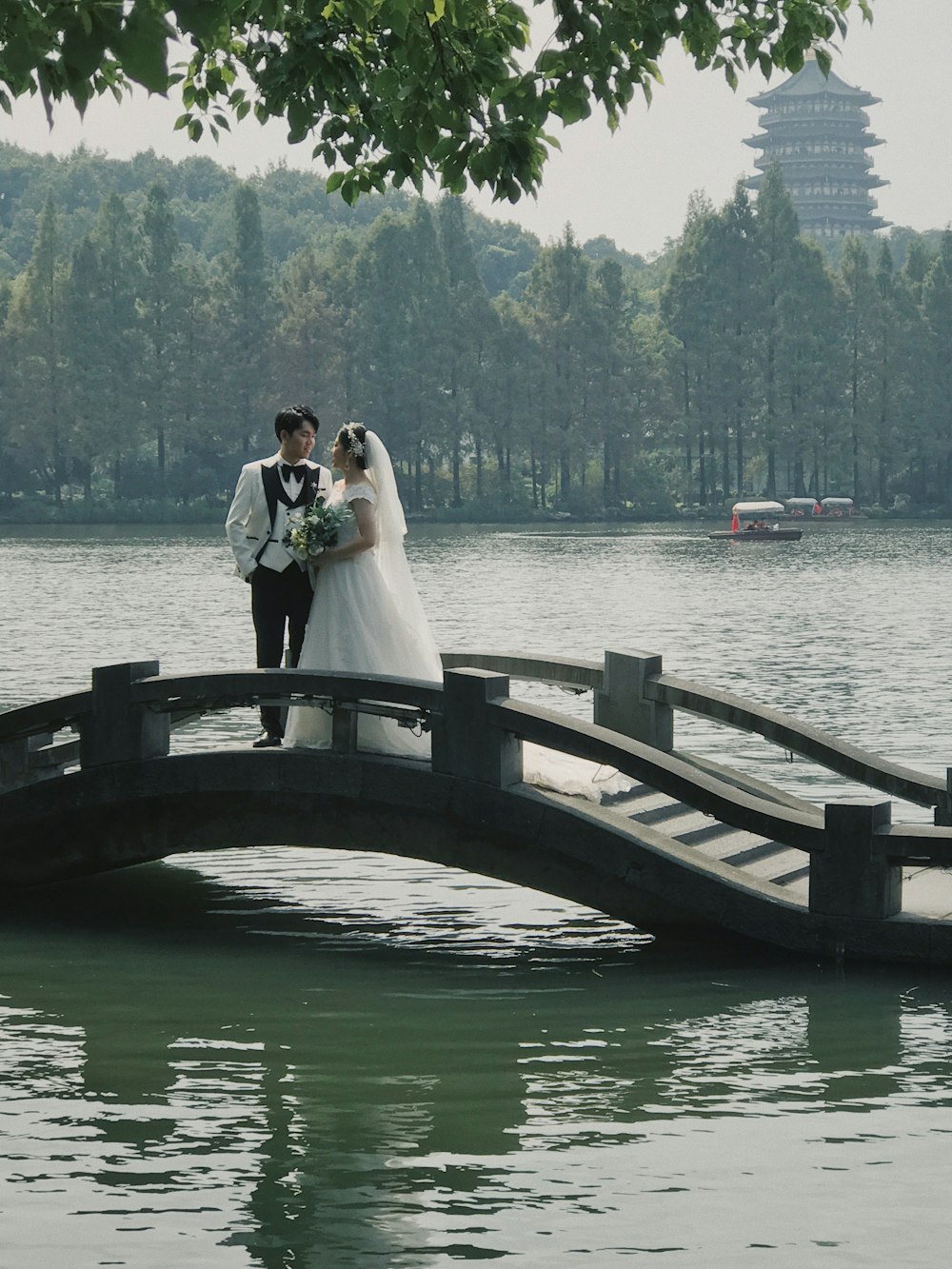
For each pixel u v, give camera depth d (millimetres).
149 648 32375
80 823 12594
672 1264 6438
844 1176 7273
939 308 145500
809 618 40531
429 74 10523
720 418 143875
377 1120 7980
